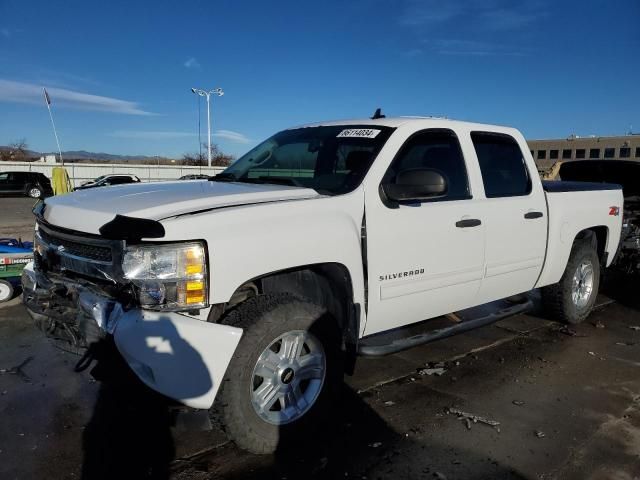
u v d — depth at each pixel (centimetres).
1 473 295
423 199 391
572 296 553
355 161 374
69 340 315
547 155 6131
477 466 308
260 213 303
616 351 501
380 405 382
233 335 283
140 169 4884
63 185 1642
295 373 322
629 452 325
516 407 382
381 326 374
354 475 298
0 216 1955
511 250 455
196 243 277
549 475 300
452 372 444
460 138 429
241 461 311
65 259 312
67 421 354
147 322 269
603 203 571
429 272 389
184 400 277
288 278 350
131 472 298
